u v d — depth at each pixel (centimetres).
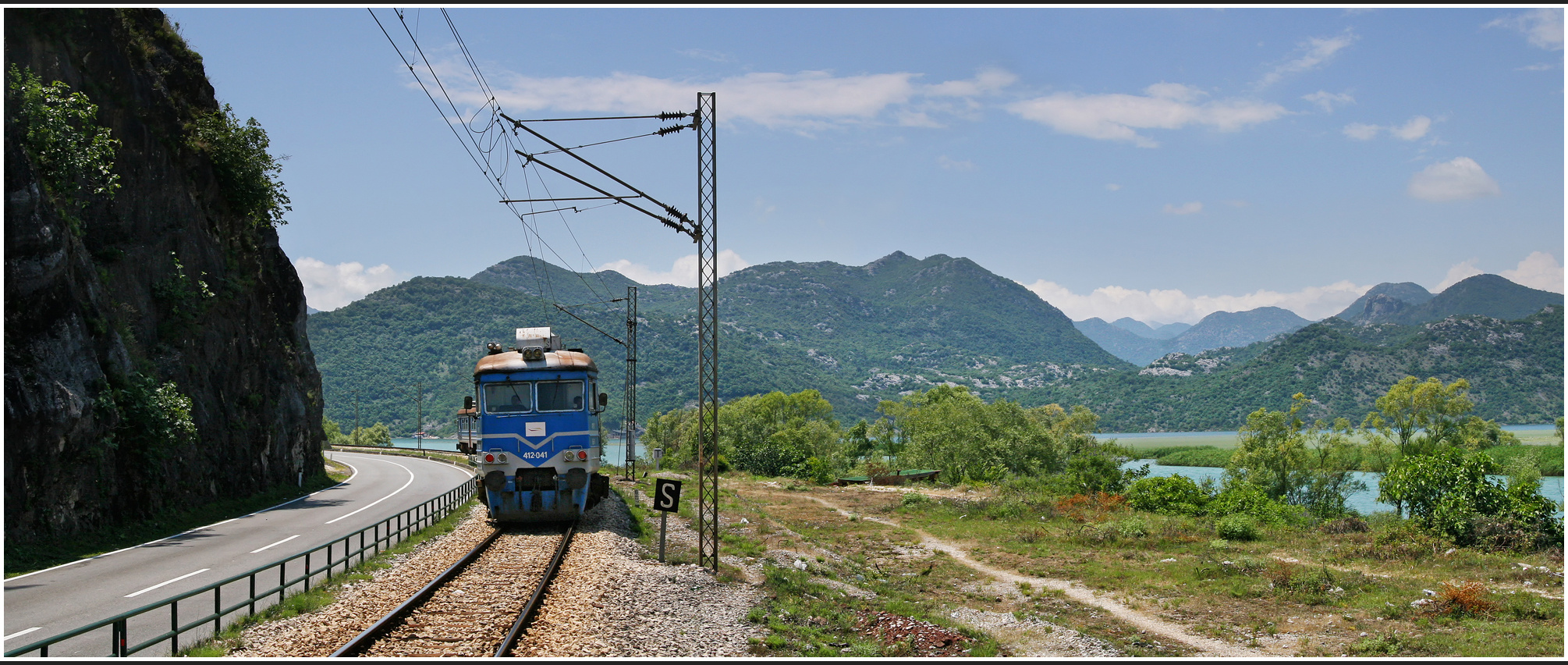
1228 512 3503
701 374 1959
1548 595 1847
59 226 2328
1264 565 2297
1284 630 1647
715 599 1630
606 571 1745
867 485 6000
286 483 4362
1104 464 5003
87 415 2319
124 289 3117
